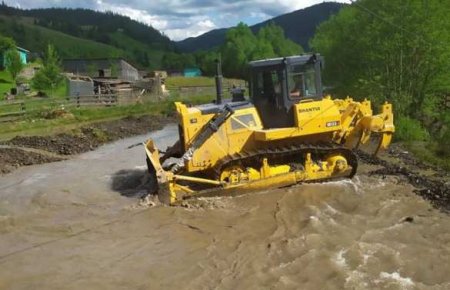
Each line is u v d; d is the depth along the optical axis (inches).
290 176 547.5
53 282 366.6
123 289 352.5
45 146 892.6
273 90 558.6
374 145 741.3
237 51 3553.2
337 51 1266.0
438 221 449.1
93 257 406.6
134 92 1958.7
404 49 984.9
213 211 495.8
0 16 6830.7
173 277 366.9
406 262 373.4
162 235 444.5
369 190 539.8
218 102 597.9
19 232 467.2
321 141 572.7
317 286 344.2
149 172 611.5
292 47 4010.8
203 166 533.3
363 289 337.1
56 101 1413.6
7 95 1937.7
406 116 917.8
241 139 545.6
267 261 385.1
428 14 952.9
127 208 521.0
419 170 624.7
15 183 643.5
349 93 1179.9
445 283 343.0
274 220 467.5
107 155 838.5
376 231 431.8
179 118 562.6
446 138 732.7
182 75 4131.4
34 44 5595.5
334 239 417.4
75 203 548.4
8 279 373.7
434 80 983.6
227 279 360.2
